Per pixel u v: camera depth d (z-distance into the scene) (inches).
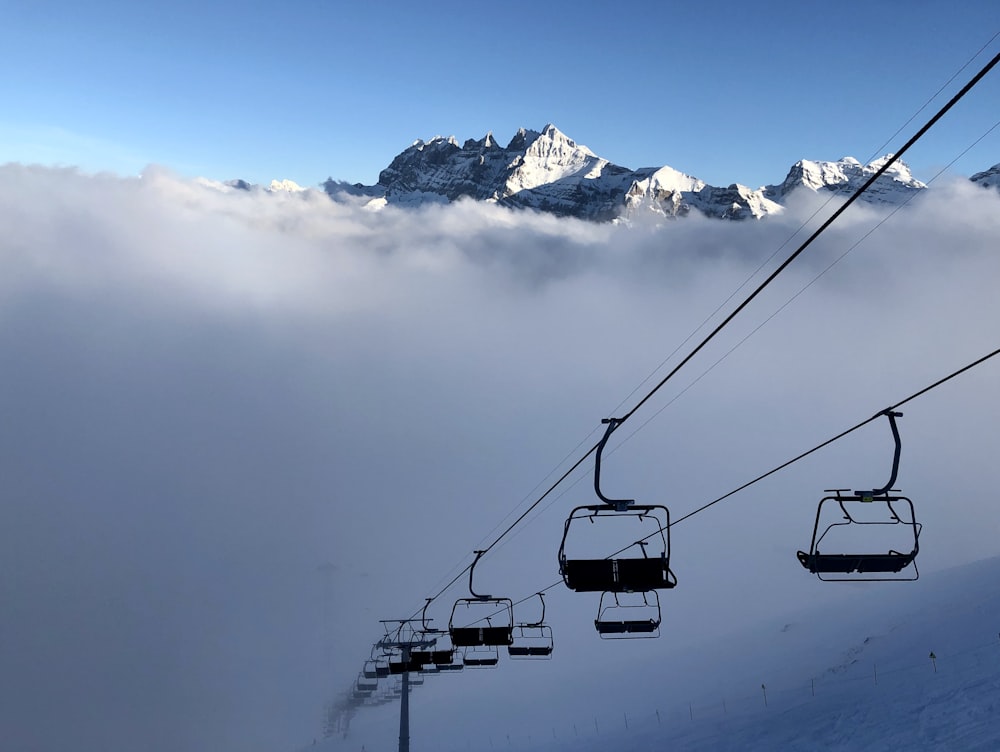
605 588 676.7
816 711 2472.9
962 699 1982.0
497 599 1178.0
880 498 578.6
